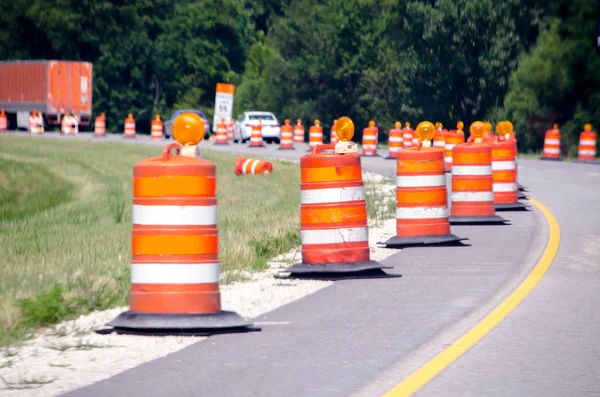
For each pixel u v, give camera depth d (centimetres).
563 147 11044
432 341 1722
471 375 1485
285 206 4534
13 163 8444
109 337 1781
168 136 13838
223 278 2441
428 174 3050
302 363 1570
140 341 1747
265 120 12575
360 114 16825
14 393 1388
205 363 1574
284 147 10819
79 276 2317
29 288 2261
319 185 2444
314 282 2406
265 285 2366
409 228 3066
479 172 3641
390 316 1955
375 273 2467
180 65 19462
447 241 3052
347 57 16600
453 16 13050
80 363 1576
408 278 2447
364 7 16675
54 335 1802
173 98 19562
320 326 1864
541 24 12519
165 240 1803
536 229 3488
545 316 1947
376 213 4119
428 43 13262
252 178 6719
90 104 14638
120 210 4819
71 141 12100
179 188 1806
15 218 4712
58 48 18575
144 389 1413
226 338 1769
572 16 11056
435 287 2303
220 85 12888
